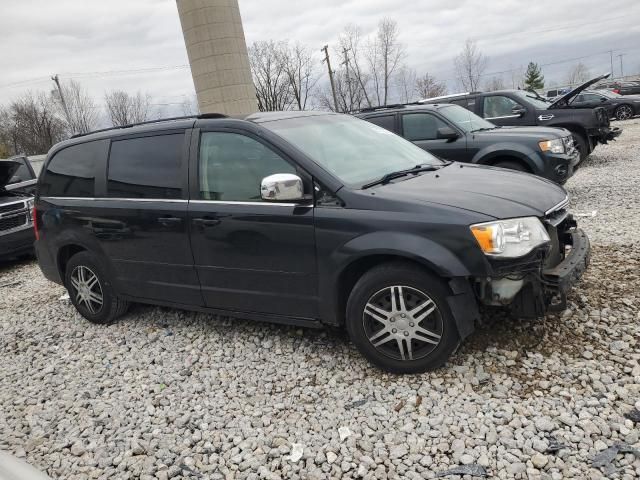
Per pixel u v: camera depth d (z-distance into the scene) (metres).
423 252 3.17
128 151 4.59
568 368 3.26
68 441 3.26
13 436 3.41
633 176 9.39
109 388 3.87
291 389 3.53
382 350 3.47
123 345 4.59
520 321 3.81
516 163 7.69
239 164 3.93
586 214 6.95
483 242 3.10
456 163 4.68
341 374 3.60
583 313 3.85
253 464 2.83
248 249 3.85
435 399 3.18
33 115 52.53
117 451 3.11
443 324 3.26
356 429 3.02
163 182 4.30
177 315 5.06
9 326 5.55
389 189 3.54
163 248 4.31
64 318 5.52
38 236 5.29
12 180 9.34
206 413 3.37
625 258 4.85
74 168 5.01
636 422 2.73
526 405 2.99
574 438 2.68
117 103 56.34
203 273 4.14
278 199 3.48
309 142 3.90
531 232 3.19
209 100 18.14
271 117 4.19
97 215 4.69
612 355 3.33
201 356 4.16
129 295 4.76
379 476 2.62
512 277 3.17
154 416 3.43
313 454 2.86
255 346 4.20
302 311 3.78
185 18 17.64
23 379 4.23
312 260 3.59
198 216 4.04
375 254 3.33
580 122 10.20
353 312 3.49
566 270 3.27
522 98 10.65
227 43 17.66
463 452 2.71
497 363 3.42
